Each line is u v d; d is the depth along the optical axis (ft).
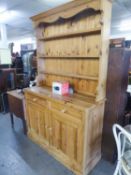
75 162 5.33
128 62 5.22
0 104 10.62
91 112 4.75
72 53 6.19
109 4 4.52
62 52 6.58
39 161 5.98
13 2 10.61
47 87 7.27
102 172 5.45
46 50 7.35
